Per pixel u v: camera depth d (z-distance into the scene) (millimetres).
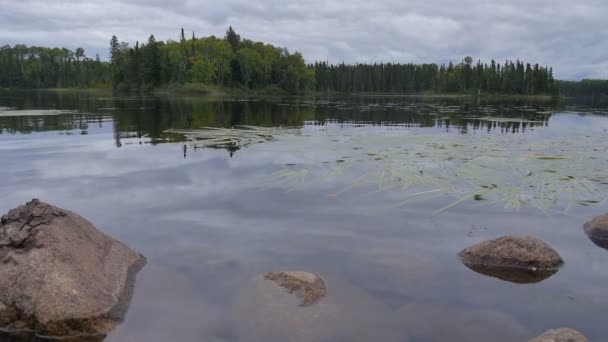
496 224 5559
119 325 3381
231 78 91375
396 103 47688
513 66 113125
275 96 76688
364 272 4172
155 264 4309
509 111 31328
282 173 8008
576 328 3287
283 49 106375
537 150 10883
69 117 19766
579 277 4133
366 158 9664
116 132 13961
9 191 6668
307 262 4375
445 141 12438
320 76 119812
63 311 3381
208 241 4867
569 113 29312
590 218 5855
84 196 6453
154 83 78250
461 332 3250
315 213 5875
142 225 5316
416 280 4023
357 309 3523
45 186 6992
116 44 96500
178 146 11133
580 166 8914
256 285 3830
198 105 33438
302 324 3320
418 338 3199
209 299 3707
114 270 3969
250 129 15398
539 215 5949
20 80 105812
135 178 7609
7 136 12711
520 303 3658
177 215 5691
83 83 111250
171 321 3412
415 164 9016
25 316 3410
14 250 3758
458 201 6523
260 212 5871
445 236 5125
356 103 45594
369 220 5633
